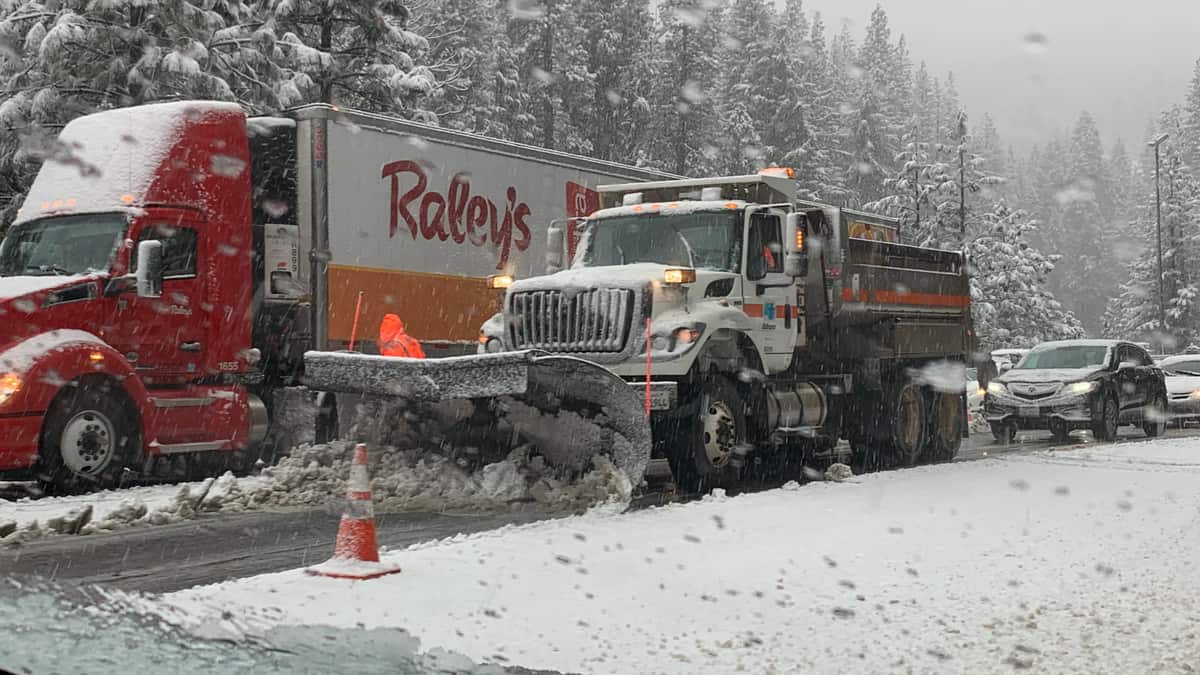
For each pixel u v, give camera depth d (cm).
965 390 1820
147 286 1252
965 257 1877
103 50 2303
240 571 778
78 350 1192
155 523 997
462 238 1612
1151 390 2325
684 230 1367
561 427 1122
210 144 1368
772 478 1469
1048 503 1096
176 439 1298
